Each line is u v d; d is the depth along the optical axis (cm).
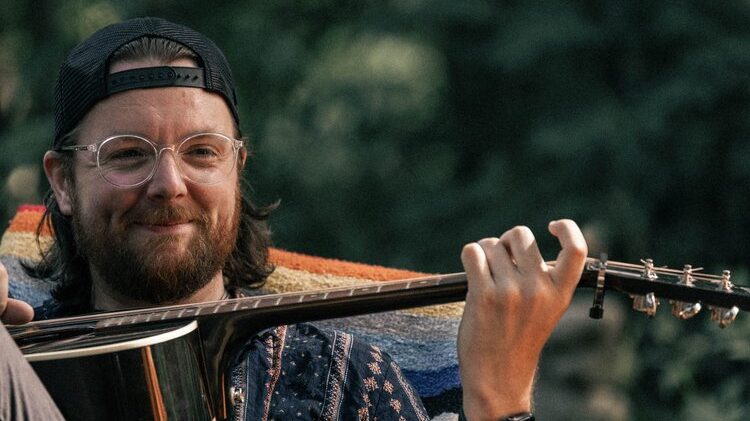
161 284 341
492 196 1277
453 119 1366
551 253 1211
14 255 459
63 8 1391
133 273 340
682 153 1187
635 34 1253
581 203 1190
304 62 1394
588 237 752
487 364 292
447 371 415
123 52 346
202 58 349
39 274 418
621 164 1188
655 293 281
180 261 340
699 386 708
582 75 1277
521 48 1270
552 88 1283
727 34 1237
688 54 1220
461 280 309
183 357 304
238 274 402
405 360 418
